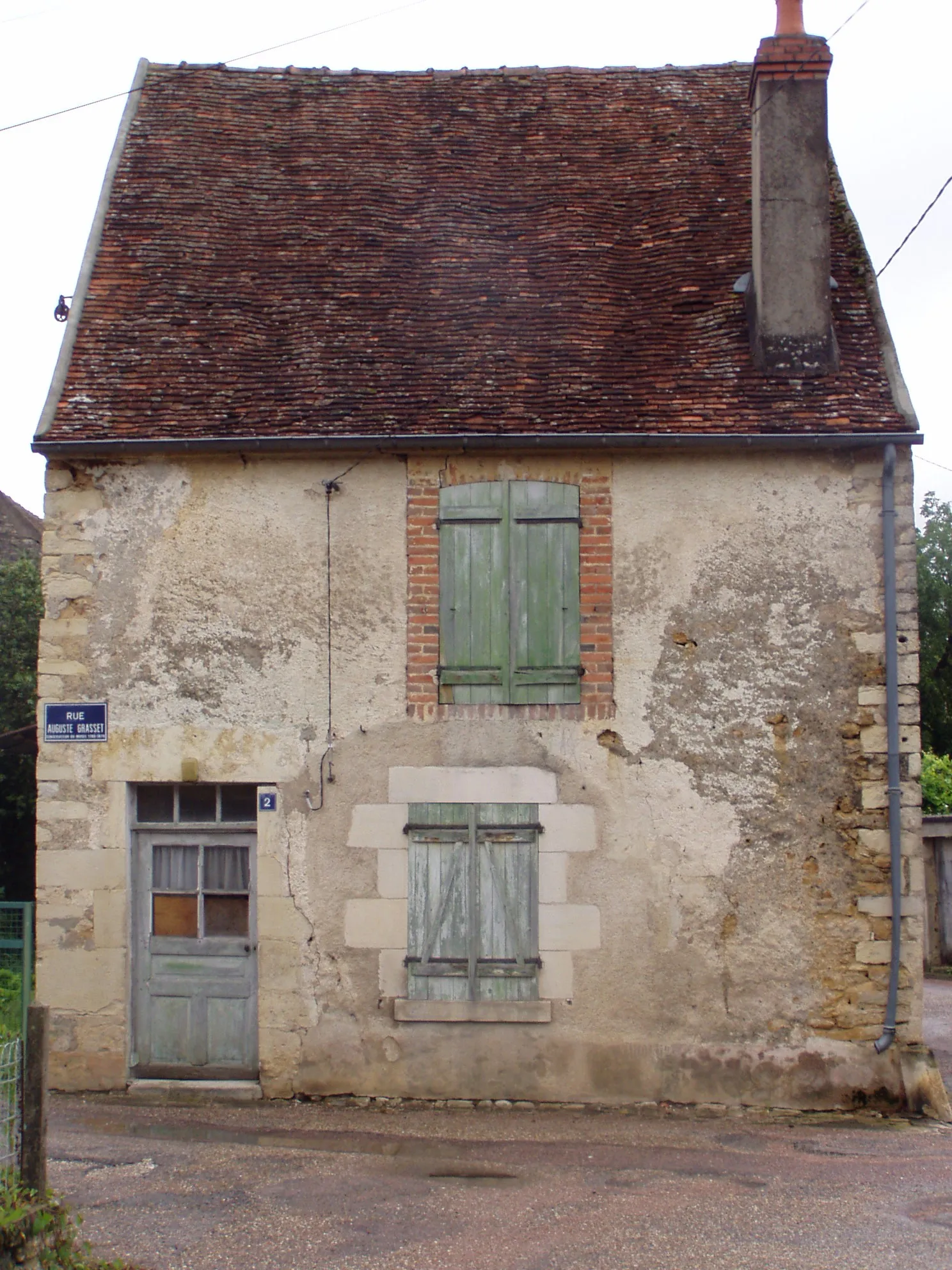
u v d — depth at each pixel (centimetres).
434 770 891
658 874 878
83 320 991
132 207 1074
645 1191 680
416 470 909
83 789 905
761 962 868
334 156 1136
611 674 892
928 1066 851
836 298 990
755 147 970
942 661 2947
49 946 898
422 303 1009
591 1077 867
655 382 932
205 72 1203
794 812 876
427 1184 691
